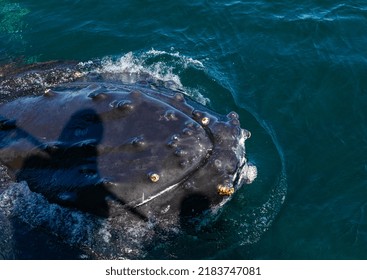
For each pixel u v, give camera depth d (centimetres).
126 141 935
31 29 1552
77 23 1569
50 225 956
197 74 1418
